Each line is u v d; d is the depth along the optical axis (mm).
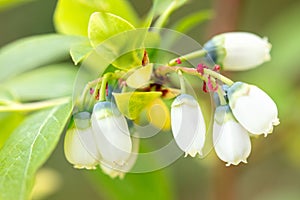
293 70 300
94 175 237
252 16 396
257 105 171
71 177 385
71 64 234
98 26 171
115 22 172
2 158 176
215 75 173
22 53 225
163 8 193
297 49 304
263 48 186
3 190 173
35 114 186
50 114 182
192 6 374
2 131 209
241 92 172
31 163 174
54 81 224
